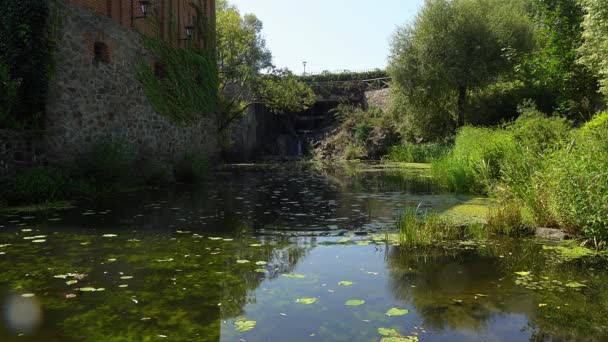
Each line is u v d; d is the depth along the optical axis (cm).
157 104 1541
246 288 439
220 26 2581
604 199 588
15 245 609
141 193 1212
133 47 1401
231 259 546
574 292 428
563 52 2059
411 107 2570
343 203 1029
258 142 3209
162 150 1575
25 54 1011
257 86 2638
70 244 617
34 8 1005
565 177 649
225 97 2508
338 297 416
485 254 569
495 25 2364
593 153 700
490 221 705
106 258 545
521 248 596
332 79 4003
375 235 684
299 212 903
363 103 3578
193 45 1858
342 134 3225
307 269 507
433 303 400
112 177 1185
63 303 396
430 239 642
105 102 1248
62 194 1025
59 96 1076
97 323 353
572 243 620
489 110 2427
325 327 349
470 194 1139
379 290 436
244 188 1356
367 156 3014
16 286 439
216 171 2034
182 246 611
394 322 359
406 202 1022
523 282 457
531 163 873
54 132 1068
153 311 379
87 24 1166
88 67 1173
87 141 1173
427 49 2409
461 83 2377
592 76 1895
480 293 426
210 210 929
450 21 2367
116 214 866
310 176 1778
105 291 427
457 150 1415
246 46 2598
